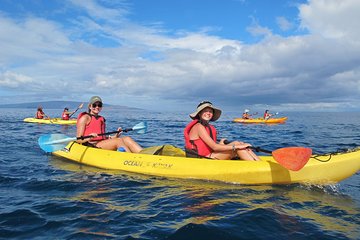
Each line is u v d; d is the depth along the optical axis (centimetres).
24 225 340
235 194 445
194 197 432
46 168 626
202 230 320
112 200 424
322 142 1169
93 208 392
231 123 2548
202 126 546
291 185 487
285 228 330
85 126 716
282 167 482
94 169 618
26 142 1036
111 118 3619
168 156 575
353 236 313
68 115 2048
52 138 727
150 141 1163
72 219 356
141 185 498
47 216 366
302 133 1584
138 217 360
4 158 733
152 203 409
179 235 311
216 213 369
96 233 319
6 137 1189
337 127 2112
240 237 308
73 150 718
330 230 327
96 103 716
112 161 625
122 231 323
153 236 310
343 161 468
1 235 315
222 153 555
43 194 453
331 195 444
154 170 564
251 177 491
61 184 506
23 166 644
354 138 1332
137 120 3052
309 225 338
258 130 1770
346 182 522
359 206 401
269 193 450
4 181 523
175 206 396
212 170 515
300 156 455
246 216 357
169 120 3111
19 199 429
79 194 453
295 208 389
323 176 476
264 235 313
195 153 555
